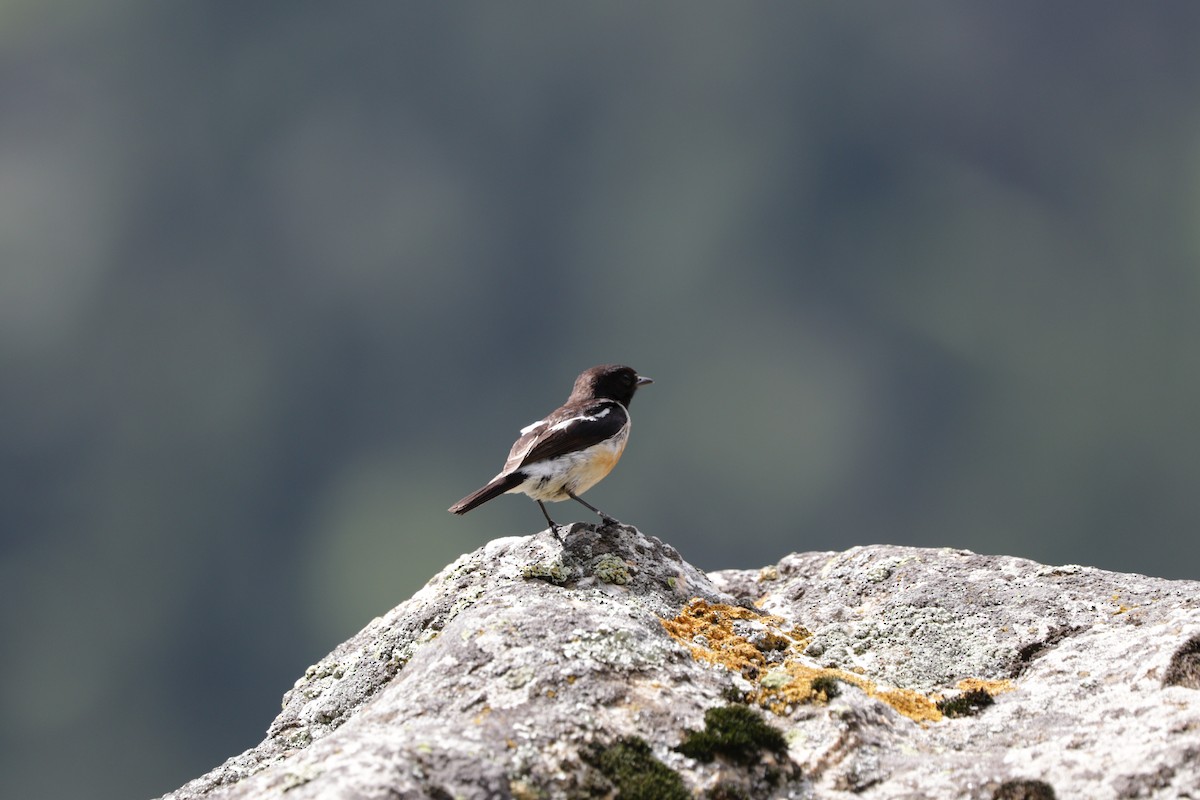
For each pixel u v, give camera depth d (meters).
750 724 6.20
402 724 6.19
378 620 8.80
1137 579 8.30
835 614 8.58
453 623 7.16
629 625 6.95
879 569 9.08
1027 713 6.64
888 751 6.25
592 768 5.86
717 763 5.98
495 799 5.45
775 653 7.71
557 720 6.07
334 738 6.08
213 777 7.46
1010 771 5.82
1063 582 8.35
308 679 8.37
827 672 7.14
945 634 7.96
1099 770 5.69
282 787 5.51
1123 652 6.97
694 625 7.85
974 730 6.59
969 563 8.91
